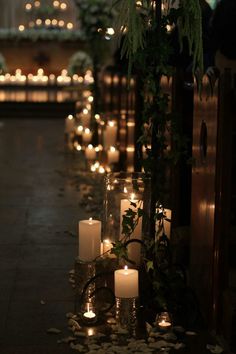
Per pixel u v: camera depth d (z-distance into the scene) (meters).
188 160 4.09
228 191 3.56
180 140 3.94
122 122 8.11
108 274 3.91
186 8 3.70
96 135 9.68
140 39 3.62
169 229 4.20
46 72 19.34
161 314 3.68
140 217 3.96
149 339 3.53
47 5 19.08
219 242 3.59
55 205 6.97
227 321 3.49
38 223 6.18
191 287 4.21
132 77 6.88
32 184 8.21
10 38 19.03
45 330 3.70
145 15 3.80
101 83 11.68
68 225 6.09
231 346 3.44
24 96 18.27
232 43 4.61
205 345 3.52
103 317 3.82
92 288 3.90
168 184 4.92
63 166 9.56
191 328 3.73
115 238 4.27
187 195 5.00
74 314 3.90
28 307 4.04
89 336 3.57
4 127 15.13
